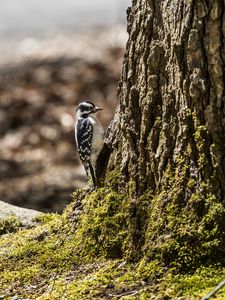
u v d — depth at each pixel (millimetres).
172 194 9141
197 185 8992
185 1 8781
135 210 9531
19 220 12508
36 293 9562
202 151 8930
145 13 9500
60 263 10148
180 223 9000
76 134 11320
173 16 8992
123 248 9633
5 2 51781
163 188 9258
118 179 9984
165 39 9219
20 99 28766
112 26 42156
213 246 8805
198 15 8688
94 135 10906
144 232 9375
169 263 8969
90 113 11539
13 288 9875
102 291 9008
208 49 8727
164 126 9273
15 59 36000
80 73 31125
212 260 8828
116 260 9633
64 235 10617
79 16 46625
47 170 23078
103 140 10781
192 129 9000
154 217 9258
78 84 29969
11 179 22484
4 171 23141
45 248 10539
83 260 10031
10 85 30656
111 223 9812
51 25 44719
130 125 9727
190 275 8805
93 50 35281
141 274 9078
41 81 30719
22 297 9531
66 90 29562
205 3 8641
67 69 32062
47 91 29500
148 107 9438
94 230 9977
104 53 34281
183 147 9102
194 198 8961
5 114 27562
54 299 9094
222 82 8750
